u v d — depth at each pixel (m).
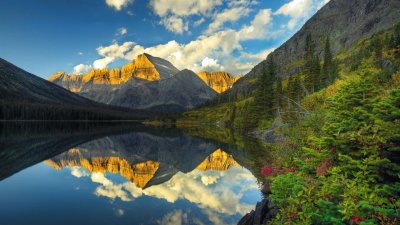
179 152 54.31
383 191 8.15
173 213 17.62
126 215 17.23
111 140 77.19
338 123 11.94
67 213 17.55
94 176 30.30
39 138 74.50
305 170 12.81
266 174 24.44
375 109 10.34
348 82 13.62
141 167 38.78
